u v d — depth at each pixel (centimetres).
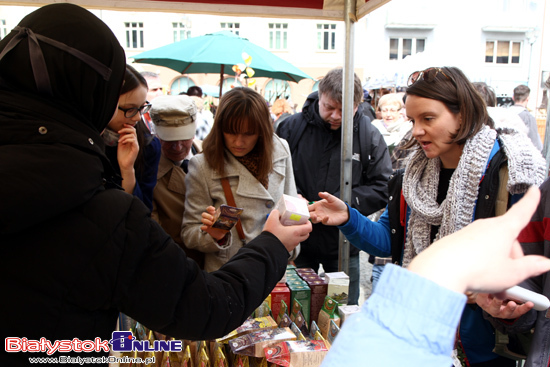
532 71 2145
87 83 77
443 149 131
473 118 126
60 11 77
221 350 133
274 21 2317
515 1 2205
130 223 75
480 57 2245
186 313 80
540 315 111
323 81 238
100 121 85
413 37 2261
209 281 86
